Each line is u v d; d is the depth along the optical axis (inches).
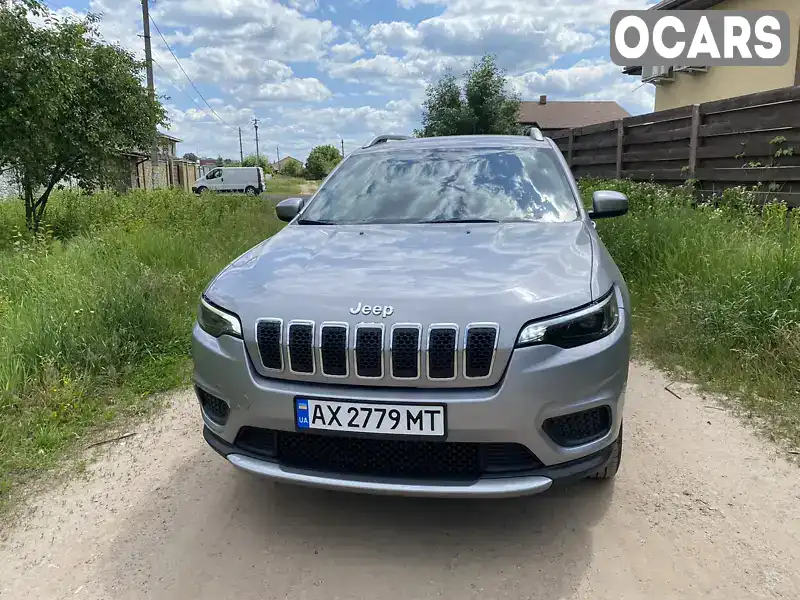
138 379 166.9
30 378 154.3
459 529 98.6
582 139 475.5
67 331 171.6
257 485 114.6
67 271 227.0
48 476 119.2
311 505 107.2
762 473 111.7
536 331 83.6
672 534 95.0
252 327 90.2
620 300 97.9
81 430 138.8
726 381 151.4
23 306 194.5
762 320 161.3
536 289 89.0
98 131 401.7
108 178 435.2
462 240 110.5
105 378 163.0
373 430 84.2
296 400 86.6
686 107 325.1
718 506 101.9
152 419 144.9
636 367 167.3
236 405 91.5
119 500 110.3
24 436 134.0
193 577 88.9
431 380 83.0
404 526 100.0
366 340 84.4
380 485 84.9
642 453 120.5
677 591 82.7
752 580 84.2
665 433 128.5
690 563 88.2
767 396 141.9
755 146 272.7
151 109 457.4
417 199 132.8
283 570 89.8
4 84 323.0
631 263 230.2
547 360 83.3
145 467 122.3
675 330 178.7
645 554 90.5
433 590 84.6
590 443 87.7
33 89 327.3
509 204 128.3
